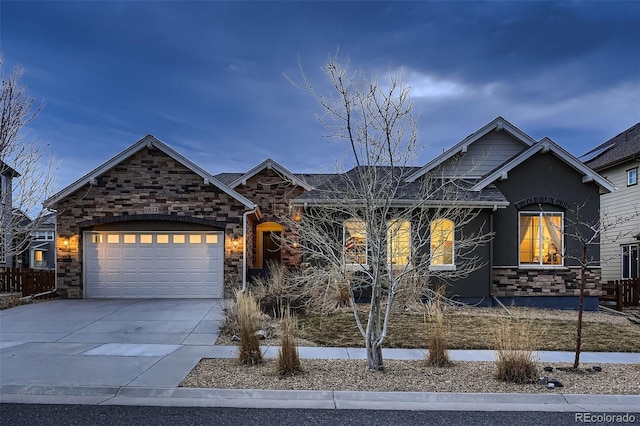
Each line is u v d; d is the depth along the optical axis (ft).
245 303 30.60
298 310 37.60
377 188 26.08
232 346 26.96
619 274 64.13
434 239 42.32
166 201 49.34
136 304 44.09
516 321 35.29
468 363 23.70
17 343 27.66
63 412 16.65
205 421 15.84
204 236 49.75
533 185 46.57
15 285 49.67
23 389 18.94
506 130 51.47
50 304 44.29
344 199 26.50
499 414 16.90
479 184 45.37
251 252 57.41
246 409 17.10
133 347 26.63
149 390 18.79
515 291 45.62
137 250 49.49
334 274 23.95
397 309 37.42
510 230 46.06
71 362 23.07
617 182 65.67
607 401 18.39
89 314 38.27
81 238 49.14
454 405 17.87
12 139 28.84
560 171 46.83
